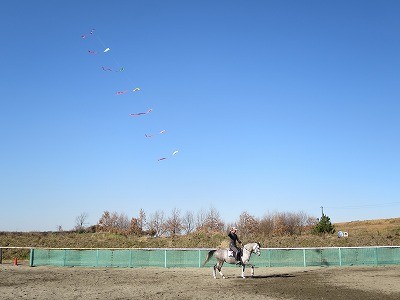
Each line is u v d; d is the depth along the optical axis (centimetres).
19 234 6638
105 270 3200
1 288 2173
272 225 8375
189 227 8281
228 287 2200
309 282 2394
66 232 7681
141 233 7800
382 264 3406
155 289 2128
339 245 4856
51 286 2256
